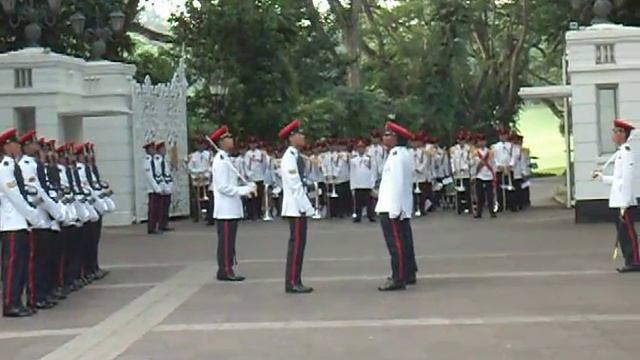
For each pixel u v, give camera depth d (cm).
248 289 1509
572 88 2345
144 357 1038
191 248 2123
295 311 1294
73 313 1355
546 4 3688
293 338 1112
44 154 1444
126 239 2347
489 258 1772
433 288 1447
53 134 2477
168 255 2003
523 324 1148
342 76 4181
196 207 2881
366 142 2898
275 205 2891
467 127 4262
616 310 1221
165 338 1139
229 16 3509
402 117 4003
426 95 4172
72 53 3012
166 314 1307
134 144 2758
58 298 1459
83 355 1064
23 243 1352
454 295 1376
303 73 4038
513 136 2906
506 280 1498
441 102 4166
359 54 4462
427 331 1126
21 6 2670
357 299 1373
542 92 2430
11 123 2472
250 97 3581
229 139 1656
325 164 2866
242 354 1035
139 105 2783
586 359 962
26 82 2477
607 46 2327
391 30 4531
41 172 1393
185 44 3616
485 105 4425
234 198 1617
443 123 4150
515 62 4388
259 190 2820
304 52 4069
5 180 1339
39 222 1372
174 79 3017
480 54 4434
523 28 4253
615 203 1551
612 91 2331
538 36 4053
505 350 1013
